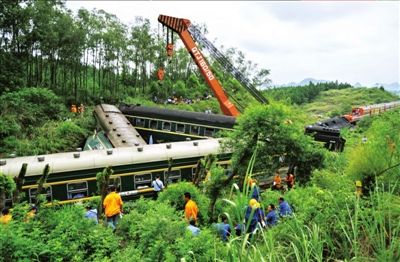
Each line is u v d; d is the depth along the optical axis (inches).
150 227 271.1
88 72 1982.0
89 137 1022.4
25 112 1093.8
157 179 568.1
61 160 543.2
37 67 1428.4
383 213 135.0
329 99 3730.3
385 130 240.4
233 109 988.6
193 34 1043.9
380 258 116.3
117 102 1573.6
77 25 1449.3
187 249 223.9
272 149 474.0
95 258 235.0
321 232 159.6
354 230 128.2
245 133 474.3
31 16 1258.6
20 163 519.2
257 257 116.6
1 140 954.7
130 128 890.1
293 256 146.5
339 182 262.4
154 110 961.5
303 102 3693.4
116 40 1620.3
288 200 379.2
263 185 613.0
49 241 235.8
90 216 365.4
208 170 509.4
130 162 588.1
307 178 509.7
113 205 354.3
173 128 915.4
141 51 1871.3
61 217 274.7
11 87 1204.5
